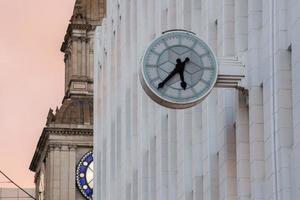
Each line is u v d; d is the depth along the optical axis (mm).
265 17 77938
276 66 76000
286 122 75250
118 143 124312
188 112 95500
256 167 78000
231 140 83438
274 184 75438
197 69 77250
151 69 76938
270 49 76812
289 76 75688
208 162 88375
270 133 76125
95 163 139000
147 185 110312
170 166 100375
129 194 118375
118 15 126000
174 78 76938
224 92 83938
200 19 93875
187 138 95312
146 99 111125
